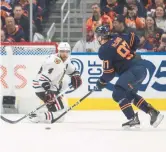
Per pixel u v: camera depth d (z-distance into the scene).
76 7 19.98
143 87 16.19
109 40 11.71
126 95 11.95
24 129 11.65
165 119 13.77
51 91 12.91
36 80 13.05
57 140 10.02
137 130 11.55
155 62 16.17
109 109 16.16
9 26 18.62
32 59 15.33
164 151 8.71
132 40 11.91
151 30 18.59
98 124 12.66
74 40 19.23
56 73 12.86
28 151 8.71
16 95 15.39
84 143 9.62
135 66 11.80
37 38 18.81
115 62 11.81
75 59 16.19
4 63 15.30
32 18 18.34
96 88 12.07
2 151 8.73
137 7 19.06
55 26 19.95
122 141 9.89
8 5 19.28
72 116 14.49
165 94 16.20
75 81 13.25
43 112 12.85
